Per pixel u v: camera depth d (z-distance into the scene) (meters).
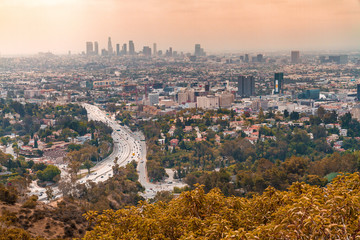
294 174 175.75
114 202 171.50
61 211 122.31
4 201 116.06
